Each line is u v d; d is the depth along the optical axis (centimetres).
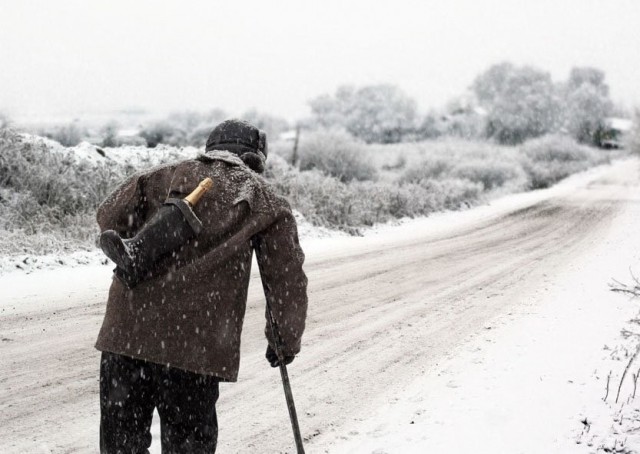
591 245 1389
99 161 1320
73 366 492
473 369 525
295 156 2864
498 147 6519
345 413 431
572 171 5428
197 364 234
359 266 1061
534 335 628
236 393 462
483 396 455
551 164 5325
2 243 904
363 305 774
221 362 239
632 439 364
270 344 272
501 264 1122
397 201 1995
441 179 3375
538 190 3694
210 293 237
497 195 3158
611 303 763
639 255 1205
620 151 8306
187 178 245
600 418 400
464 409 431
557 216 2136
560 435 380
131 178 253
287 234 252
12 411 400
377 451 364
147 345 231
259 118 6612
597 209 2412
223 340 240
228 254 239
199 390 242
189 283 234
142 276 229
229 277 242
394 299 814
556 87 9994
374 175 2895
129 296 234
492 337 629
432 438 382
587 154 6406
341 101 9444
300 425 408
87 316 639
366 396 465
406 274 1001
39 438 365
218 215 240
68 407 414
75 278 815
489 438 379
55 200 1121
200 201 240
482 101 9431
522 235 1600
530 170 4594
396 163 4169
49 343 545
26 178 1116
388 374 518
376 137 9169
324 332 644
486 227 1800
